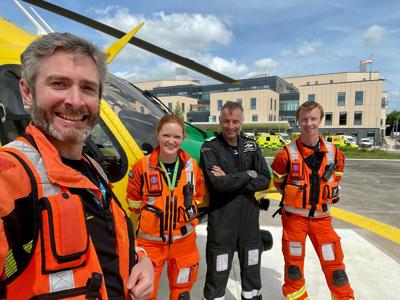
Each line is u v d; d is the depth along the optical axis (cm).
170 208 215
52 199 88
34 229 85
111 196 116
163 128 212
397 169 1548
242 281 265
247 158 257
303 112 258
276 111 6269
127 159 231
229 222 249
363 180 1157
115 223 110
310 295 316
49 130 95
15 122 214
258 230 266
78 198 94
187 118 6800
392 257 410
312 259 402
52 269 85
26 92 98
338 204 735
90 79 99
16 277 85
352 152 2833
